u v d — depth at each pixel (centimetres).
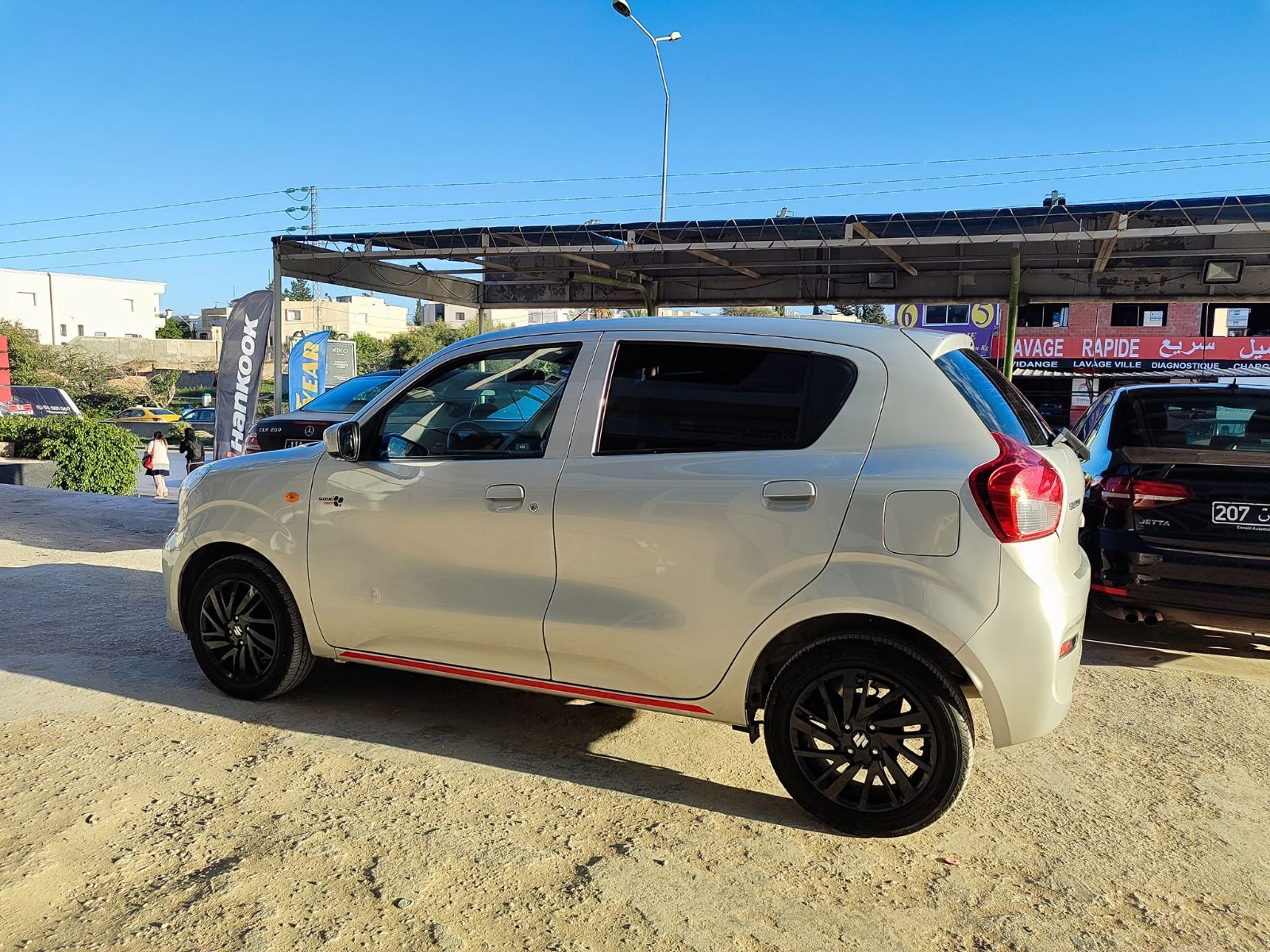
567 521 359
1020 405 376
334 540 411
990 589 305
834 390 336
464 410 395
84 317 7919
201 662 456
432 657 396
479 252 1262
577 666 364
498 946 260
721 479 337
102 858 300
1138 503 518
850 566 318
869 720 323
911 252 1248
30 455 1675
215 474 449
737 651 334
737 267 1401
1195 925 281
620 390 366
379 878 292
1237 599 495
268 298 1489
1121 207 994
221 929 263
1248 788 379
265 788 354
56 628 576
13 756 377
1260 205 965
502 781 368
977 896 294
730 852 316
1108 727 445
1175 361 3011
